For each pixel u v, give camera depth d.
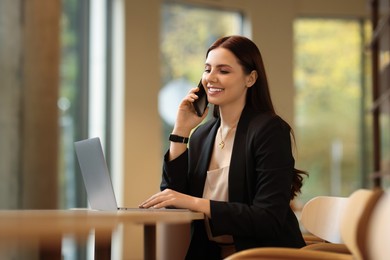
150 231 3.23
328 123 11.02
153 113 9.52
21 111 8.00
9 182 7.97
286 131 3.42
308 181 10.88
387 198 2.14
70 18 9.16
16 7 8.01
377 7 8.10
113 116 9.40
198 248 3.55
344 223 2.48
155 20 9.59
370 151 11.09
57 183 8.10
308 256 2.52
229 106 3.54
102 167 3.29
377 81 8.04
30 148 7.96
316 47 11.05
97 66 9.35
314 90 11.02
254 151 3.38
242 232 3.21
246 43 3.56
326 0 10.86
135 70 9.41
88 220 2.07
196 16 10.27
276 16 10.54
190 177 3.65
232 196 3.40
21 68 7.99
